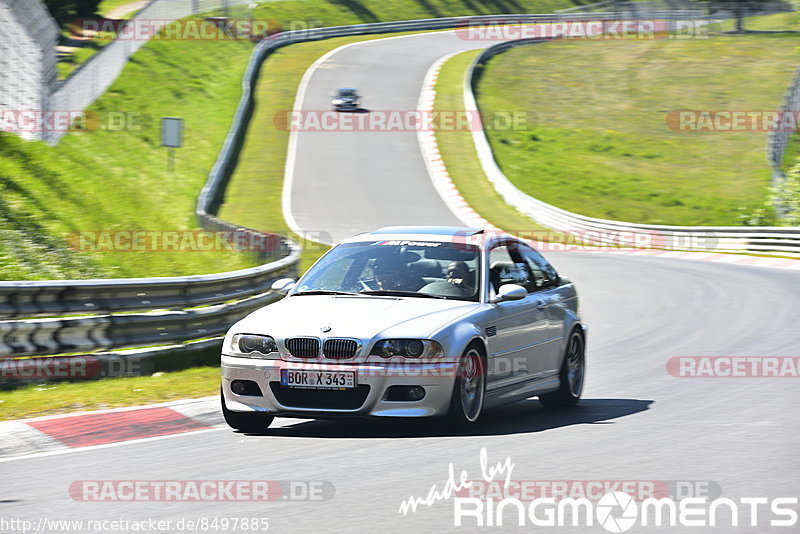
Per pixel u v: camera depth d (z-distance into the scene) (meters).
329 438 26.38
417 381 26.06
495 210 143.75
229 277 44.94
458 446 24.91
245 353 27.06
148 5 199.88
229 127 170.62
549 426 27.98
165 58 190.75
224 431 27.73
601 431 26.97
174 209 96.50
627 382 36.38
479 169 164.75
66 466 23.17
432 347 26.16
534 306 30.72
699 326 52.28
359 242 31.45
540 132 195.25
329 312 27.34
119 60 163.88
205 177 135.50
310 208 132.00
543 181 166.50
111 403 31.89
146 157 120.62
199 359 42.47
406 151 171.00
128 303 39.50
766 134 196.00
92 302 38.22
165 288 40.91
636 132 199.38
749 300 64.69
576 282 79.94
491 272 29.81
